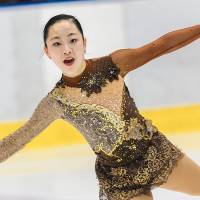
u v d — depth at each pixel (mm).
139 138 8117
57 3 20188
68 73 7879
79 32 7832
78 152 15383
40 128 8461
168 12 18594
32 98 18047
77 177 13227
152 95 17625
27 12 18641
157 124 17078
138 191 8289
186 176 8508
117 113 8008
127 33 18672
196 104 17281
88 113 8016
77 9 18797
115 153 8086
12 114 17875
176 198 11242
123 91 8086
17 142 8414
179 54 17672
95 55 18688
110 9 18672
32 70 18203
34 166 14445
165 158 8320
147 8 18609
